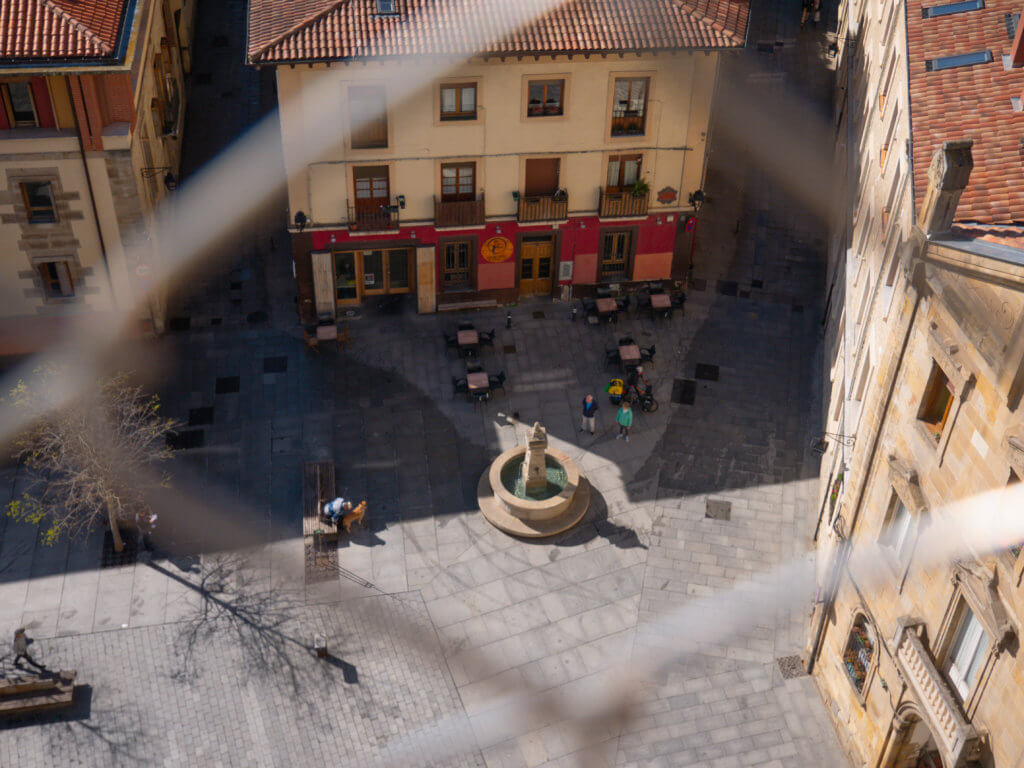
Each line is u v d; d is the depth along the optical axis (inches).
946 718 796.6
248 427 1371.8
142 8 1398.9
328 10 1336.1
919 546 838.5
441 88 1371.8
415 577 1191.6
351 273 1547.7
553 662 1104.8
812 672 1093.8
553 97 1412.4
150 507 1250.6
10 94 1263.5
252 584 1171.3
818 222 1752.0
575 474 1279.5
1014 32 1027.3
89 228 1366.9
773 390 1451.8
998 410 712.4
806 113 1990.7
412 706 1058.1
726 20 1401.3
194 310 1552.7
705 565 1210.6
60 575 1167.0
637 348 1456.7
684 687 1080.8
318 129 1370.6
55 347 1461.6
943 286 784.9
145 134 1460.4
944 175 762.2
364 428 1378.0
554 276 1588.3
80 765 994.7
